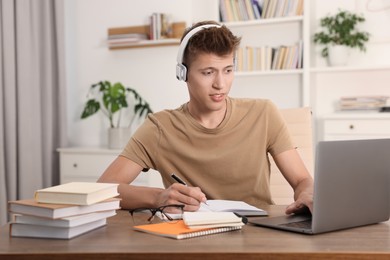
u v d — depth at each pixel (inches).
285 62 142.6
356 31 140.8
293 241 39.2
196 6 153.4
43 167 148.3
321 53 146.3
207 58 55.1
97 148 149.6
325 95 147.6
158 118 66.6
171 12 151.3
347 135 131.3
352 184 43.7
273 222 45.9
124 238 41.0
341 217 43.1
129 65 156.6
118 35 150.6
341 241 39.2
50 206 41.1
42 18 148.3
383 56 141.5
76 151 145.1
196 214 44.5
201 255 35.6
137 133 66.7
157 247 37.5
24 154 136.6
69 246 38.6
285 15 142.5
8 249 38.2
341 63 139.0
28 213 42.1
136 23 155.0
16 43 134.7
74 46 161.5
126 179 63.4
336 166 42.1
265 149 66.0
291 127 77.9
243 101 67.7
